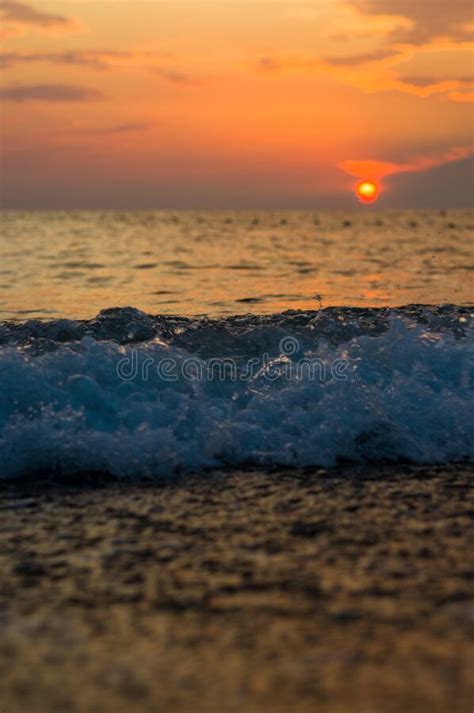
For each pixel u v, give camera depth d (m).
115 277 20.42
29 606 3.21
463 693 2.65
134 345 6.12
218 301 14.91
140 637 2.98
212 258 28.91
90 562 3.63
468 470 5.04
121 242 42.09
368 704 2.60
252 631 3.02
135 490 4.61
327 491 4.61
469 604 3.22
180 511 4.28
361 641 2.95
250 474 4.89
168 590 3.35
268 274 21.66
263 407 5.50
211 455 5.10
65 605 3.22
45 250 33.16
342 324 7.45
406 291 16.83
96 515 4.22
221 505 4.38
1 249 33.47
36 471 4.81
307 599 3.26
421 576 3.48
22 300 15.11
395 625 3.06
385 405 5.57
